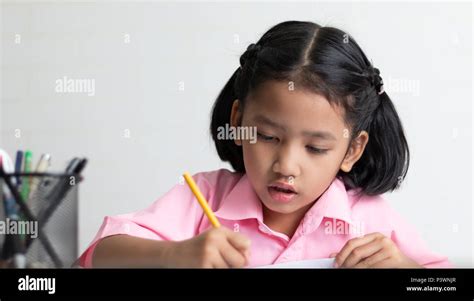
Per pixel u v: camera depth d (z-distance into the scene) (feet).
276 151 2.39
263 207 2.73
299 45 2.48
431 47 3.41
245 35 3.57
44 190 1.96
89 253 2.41
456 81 3.38
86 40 3.59
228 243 2.09
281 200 2.44
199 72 3.52
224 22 3.59
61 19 3.59
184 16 3.57
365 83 2.60
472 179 3.27
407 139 3.28
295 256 2.61
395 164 2.86
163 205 2.73
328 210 2.65
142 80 3.51
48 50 3.59
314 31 2.57
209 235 2.09
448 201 3.25
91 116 3.48
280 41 2.53
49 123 3.50
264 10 3.59
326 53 2.46
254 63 2.54
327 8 3.55
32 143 3.52
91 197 3.31
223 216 2.69
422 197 3.24
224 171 2.99
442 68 3.39
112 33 3.57
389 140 2.85
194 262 2.06
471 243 3.13
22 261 1.95
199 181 2.88
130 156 3.38
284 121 2.36
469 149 3.30
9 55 3.61
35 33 3.64
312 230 2.64
